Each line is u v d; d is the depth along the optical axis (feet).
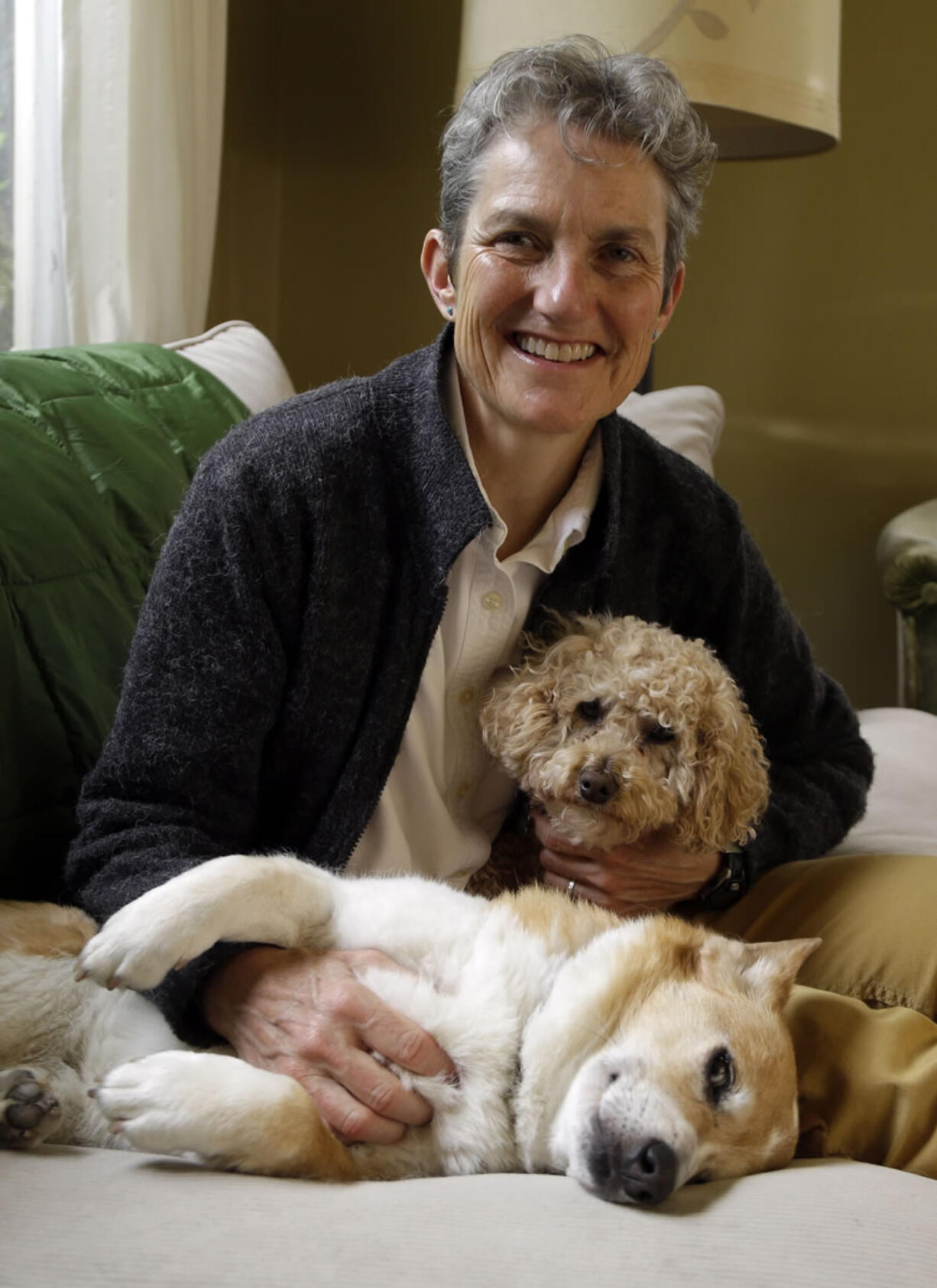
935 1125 4.00
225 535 4.38
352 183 10.64
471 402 4.76
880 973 4.60
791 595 10.98
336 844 4.53
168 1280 2.69
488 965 4.02
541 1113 3.84
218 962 3.96
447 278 4.97
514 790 5.20
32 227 7.14
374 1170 3.76
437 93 10.37
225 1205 3.02
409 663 4.56
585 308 4.32
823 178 10.31
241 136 10.04
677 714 4.75
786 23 7.38
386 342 10.88
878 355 10.50
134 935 3.63
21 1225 2.86
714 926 5.19
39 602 4.60
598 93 4.31
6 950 4.15
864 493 10.72
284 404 4.78
